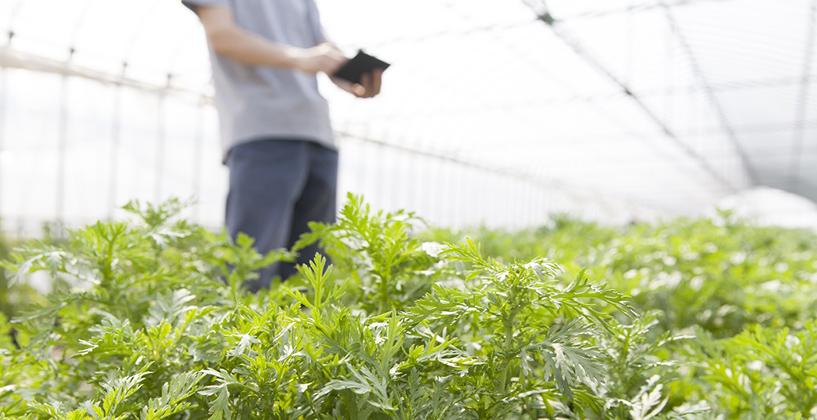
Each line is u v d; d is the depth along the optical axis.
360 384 0.65
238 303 0.83
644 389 0.90
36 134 8.53
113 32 8.65
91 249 0.96
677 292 1.84
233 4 2.46
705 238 3.11
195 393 0.73
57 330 0.93
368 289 0.99
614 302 0.73
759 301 1.84
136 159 9.65
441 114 16.14
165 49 9.39
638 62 14.18
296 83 2.46
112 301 0.97
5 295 4.81
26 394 0.81
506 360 0.75
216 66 2.53
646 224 4.18
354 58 2.35
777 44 13.10
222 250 1.30
